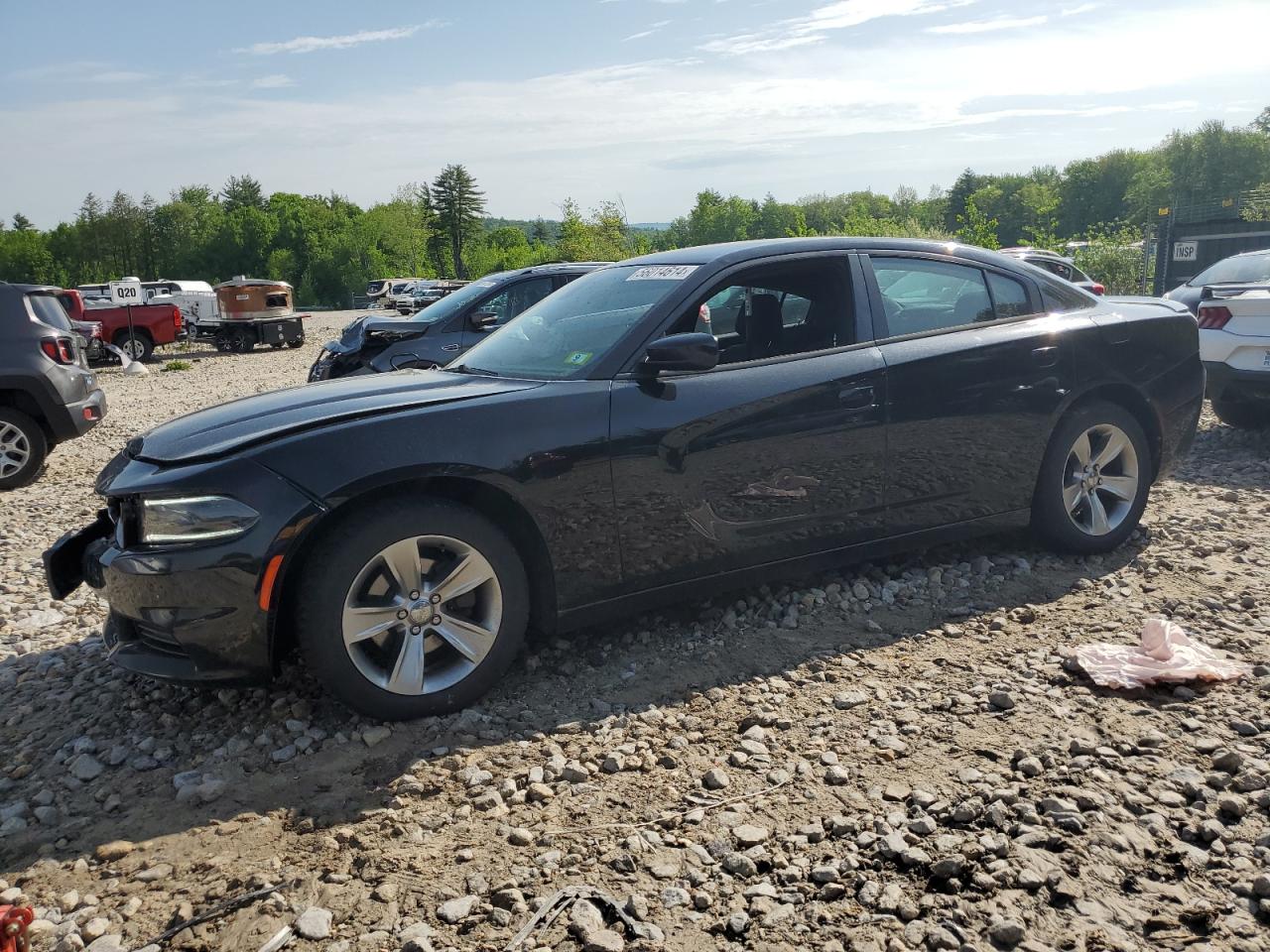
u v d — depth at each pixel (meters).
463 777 2.99
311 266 117.75
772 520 3.93
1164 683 3.39
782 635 4.02
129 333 22.41
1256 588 4.31
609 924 2.28
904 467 4.20
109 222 135.75
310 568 3.15
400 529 3.22
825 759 3.00
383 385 3.88
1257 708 3.20
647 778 2.96
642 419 3.63
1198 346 5.12
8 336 8.37
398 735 3.29
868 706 3.36
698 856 2.54
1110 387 4.76
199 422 3.63
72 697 3.77
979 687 3.45
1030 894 2.32
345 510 3.22
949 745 3.06
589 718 3.38
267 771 3.10
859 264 4.29
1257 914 2.22
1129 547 4.93
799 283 4.17
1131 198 114.31
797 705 3.40
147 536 3.19
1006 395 4.40
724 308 4.02
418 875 2.51
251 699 3.61
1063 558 4.79
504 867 2.53
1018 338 4.46
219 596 3.11
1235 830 2.54
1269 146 100.00
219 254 133.12
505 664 3.49
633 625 4.18
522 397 3.52
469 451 3.33
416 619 3.32
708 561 3.83
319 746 3.24
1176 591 4.32
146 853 2.68
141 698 3.69
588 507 3.55
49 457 9.99
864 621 4.13
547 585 3.57
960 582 4.49
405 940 2.25
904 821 2.64
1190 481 6.47
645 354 3.76
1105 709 3.24
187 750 3.27
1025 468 4.53
